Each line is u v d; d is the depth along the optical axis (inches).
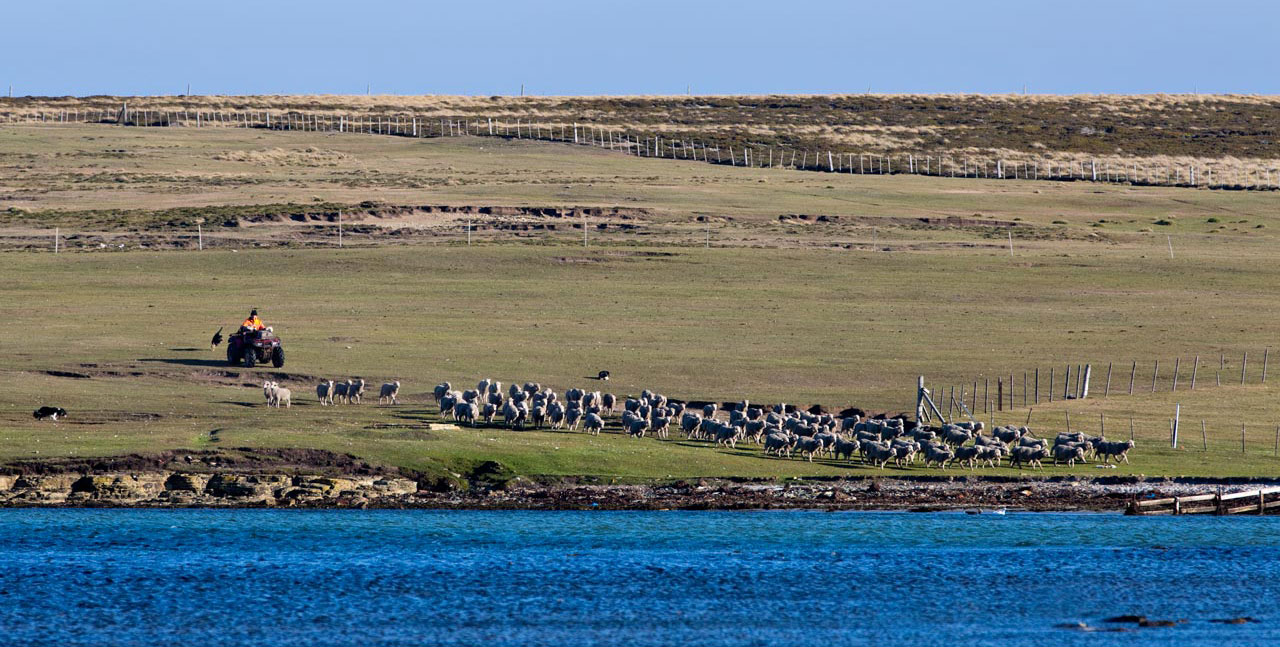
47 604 3494.1
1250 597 3695.9
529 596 3654.0
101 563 3919.8
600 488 5098.4
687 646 3240.7
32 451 4938.5
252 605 3526.1
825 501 5002.5
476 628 3366.1
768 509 4862.2
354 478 4992.6
